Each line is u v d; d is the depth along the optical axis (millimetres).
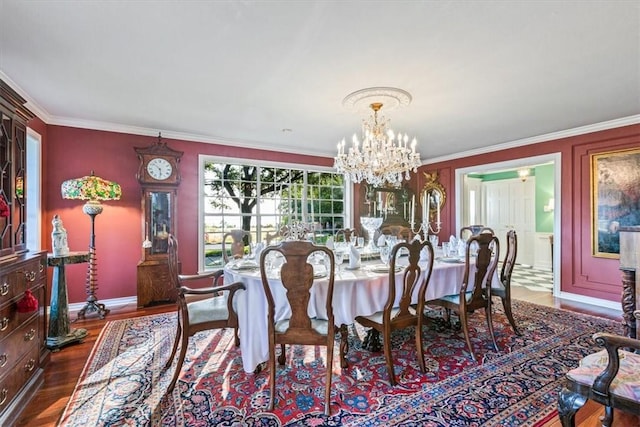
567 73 2455
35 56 2199
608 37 1958
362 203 5844
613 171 3742
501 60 2250
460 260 2842
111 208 3859
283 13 1734
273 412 1771
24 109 2191
